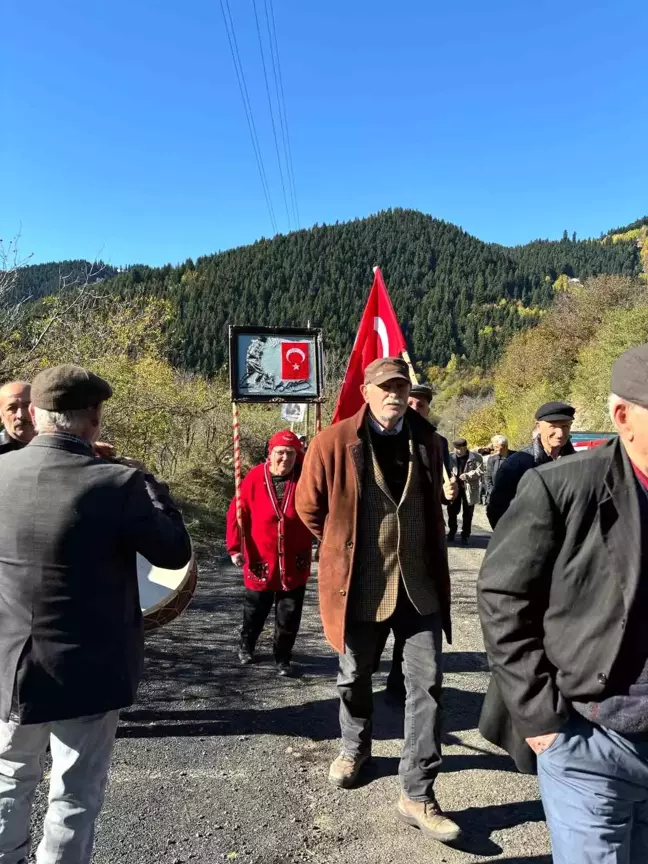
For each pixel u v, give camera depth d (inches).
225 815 112.0
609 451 63.9
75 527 74.9
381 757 135.0
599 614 61.6
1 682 74.5
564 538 63.8
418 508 118.9
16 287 310.5
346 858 101.6
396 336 178.1
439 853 103.5
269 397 217.6
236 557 181.5
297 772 127.8
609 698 61.9
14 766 77.3
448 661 195.9
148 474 92.7
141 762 129.4
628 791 64.2
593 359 1087.0
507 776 128.7
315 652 200.2
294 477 174.4
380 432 120.6
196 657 190.2
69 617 74.4
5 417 128.3
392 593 116.0
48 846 74.9
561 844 64.6
